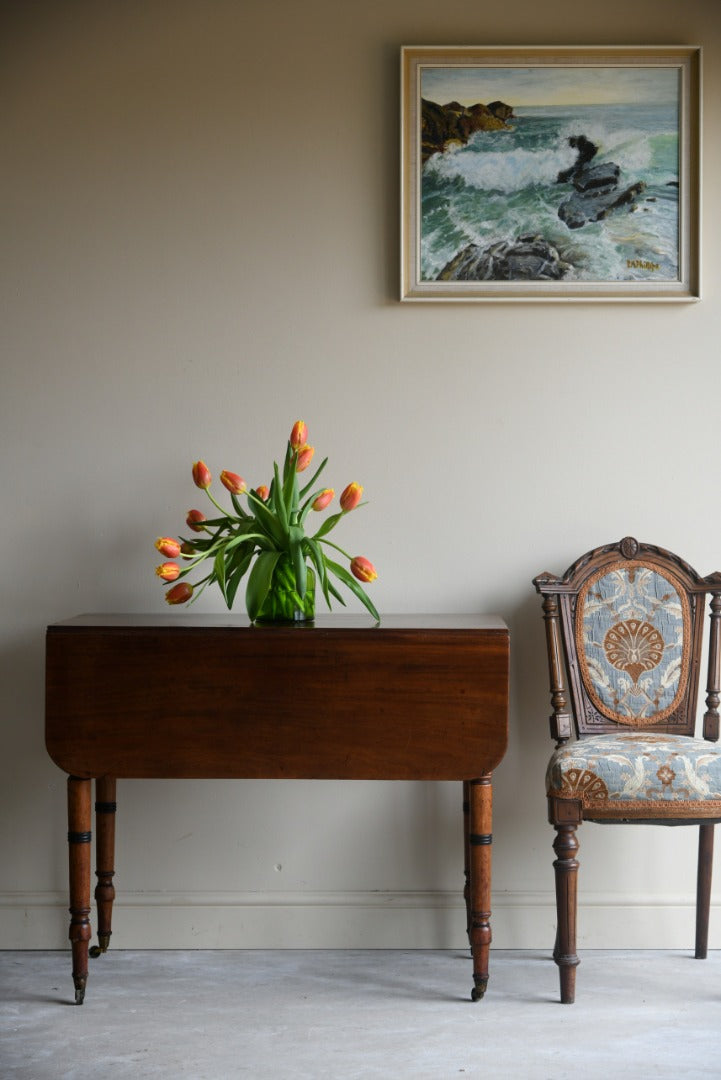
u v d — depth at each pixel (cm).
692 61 286
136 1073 210
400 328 289
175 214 289
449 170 287
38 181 289
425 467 289
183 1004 244
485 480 289
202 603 287
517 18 288
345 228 289
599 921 284
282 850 287
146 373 289
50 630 242
